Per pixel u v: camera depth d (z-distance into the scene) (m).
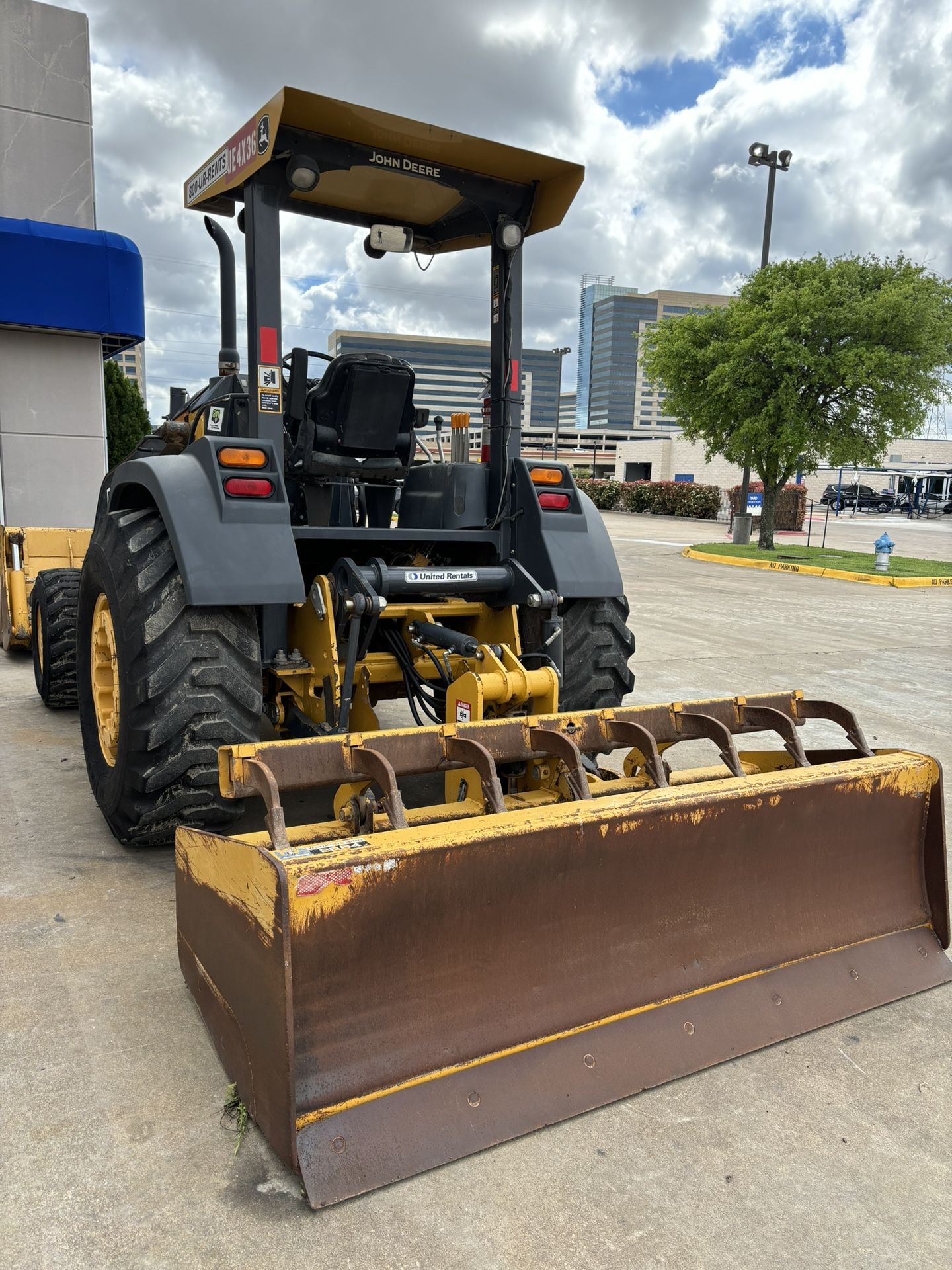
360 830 2.21
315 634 3.09
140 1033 2.20
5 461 9.50
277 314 3.01
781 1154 1.91
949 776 4.44
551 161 3.21
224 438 2.86
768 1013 2.31
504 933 2.04
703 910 2.34
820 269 16.09
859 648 8.04
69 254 8.97
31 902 2.85
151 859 3.20
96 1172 1.77
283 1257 1.60
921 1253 1.67
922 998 2.54
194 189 3.55
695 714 2.73
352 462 3.46
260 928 1.77
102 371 9.80
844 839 2.56
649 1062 2.11
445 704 3.44
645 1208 1.74
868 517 36.78
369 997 1.87
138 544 2.87
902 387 15.49
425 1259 1.60
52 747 4.52
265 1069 1.77
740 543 19.81
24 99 9.23
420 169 3.23
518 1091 1.95
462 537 3.48
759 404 16.83
